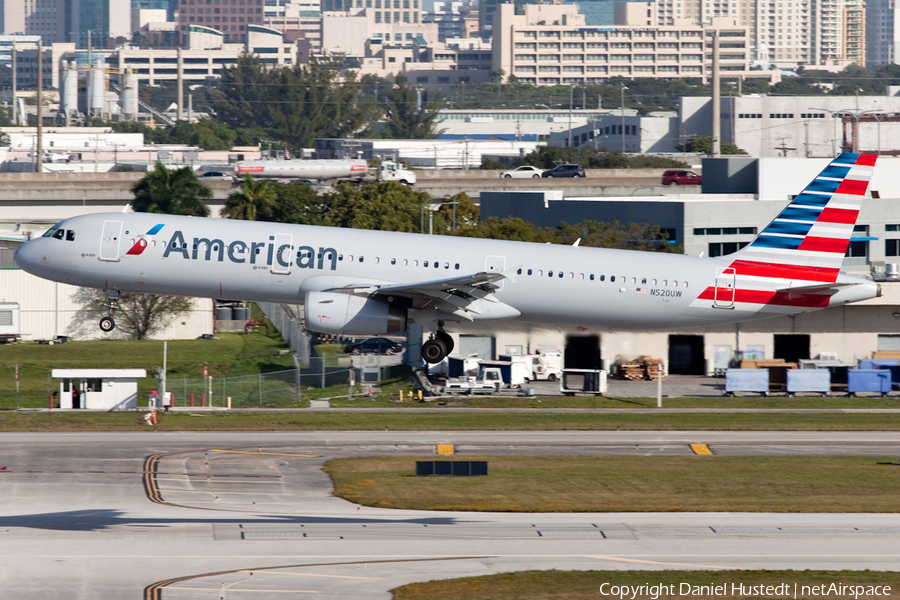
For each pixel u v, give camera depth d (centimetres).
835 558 14188
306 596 12300
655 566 13688
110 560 13475
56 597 12119
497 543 14638
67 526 15100
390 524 15638
